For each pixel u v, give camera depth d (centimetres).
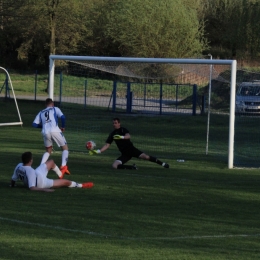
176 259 1286
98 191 2086
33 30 8394
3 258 1265
